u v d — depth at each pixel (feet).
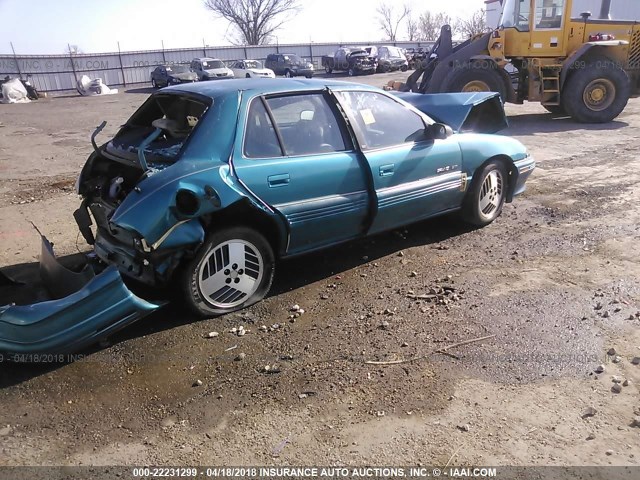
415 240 17.78
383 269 15.67
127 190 13.58
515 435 9.02
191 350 11.77
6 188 27.22
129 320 11.57
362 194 14.69
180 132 13.60
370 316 13.03
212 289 12.89
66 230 20.02
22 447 9.10
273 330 12.53
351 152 14.58
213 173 12.12
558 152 30.55
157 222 11.45
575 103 40.63
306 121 14.11
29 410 10.01
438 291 14.16
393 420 9.47
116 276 11.17
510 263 15.79
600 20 40.22
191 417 9.72
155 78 109.29
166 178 11.75
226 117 12.84
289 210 13.30
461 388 10.25
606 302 13.23
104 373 11.03
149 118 15.79
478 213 18.29
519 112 49.01
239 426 9.46
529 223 19.06
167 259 11.94
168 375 10.93
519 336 11.89
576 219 19.30
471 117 20.88
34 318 10.66
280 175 13.08
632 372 10.54
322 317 13.07
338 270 15.67
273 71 117.08
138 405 10.08
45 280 14.64
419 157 15.87
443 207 17.21
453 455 8.65
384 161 14.94
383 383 10.47
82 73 121.60
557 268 15.33
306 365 11.15
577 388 10.14
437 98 19.51
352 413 9.69
